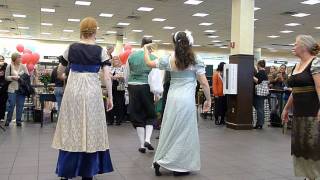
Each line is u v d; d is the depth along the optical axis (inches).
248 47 322.3
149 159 183.0
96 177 149.1
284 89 330.0
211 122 362.3
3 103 300.2
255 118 331.6
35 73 340.2
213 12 506.6
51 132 264.1
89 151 124.0
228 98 325.1
